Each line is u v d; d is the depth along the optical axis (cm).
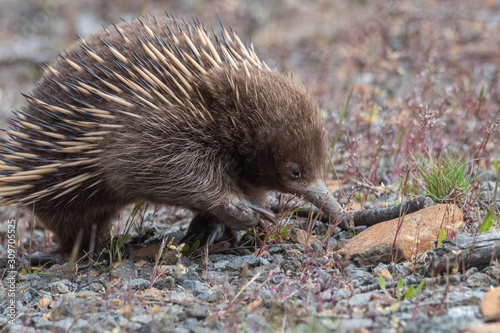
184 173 772
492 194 933
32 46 2366
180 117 763
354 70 1730
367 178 1045
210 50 785
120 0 2523
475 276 643
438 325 541
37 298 728
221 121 776
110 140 768
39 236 1120
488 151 1108
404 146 1101
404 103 1267
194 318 618
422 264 699
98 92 757
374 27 1883
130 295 672
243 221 793
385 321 571
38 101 806
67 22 2397
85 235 909
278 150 766
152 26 819
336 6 2402
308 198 782
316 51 1930
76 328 611
